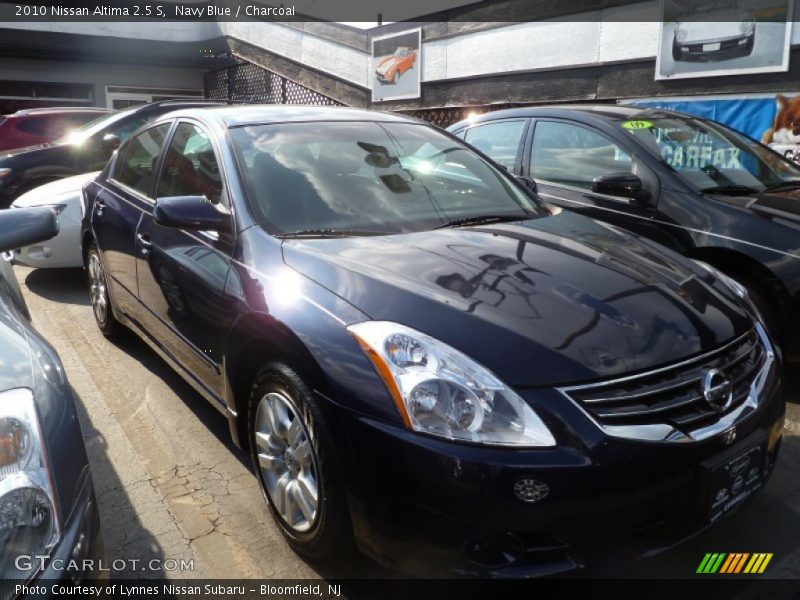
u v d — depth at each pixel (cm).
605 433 186
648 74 895
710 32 816
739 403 214
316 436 210
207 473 296
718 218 371
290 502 234
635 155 421
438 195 314
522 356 193
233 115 340
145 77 1827
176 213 270
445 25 1160
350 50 1385
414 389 190
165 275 323
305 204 284
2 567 139
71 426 171
